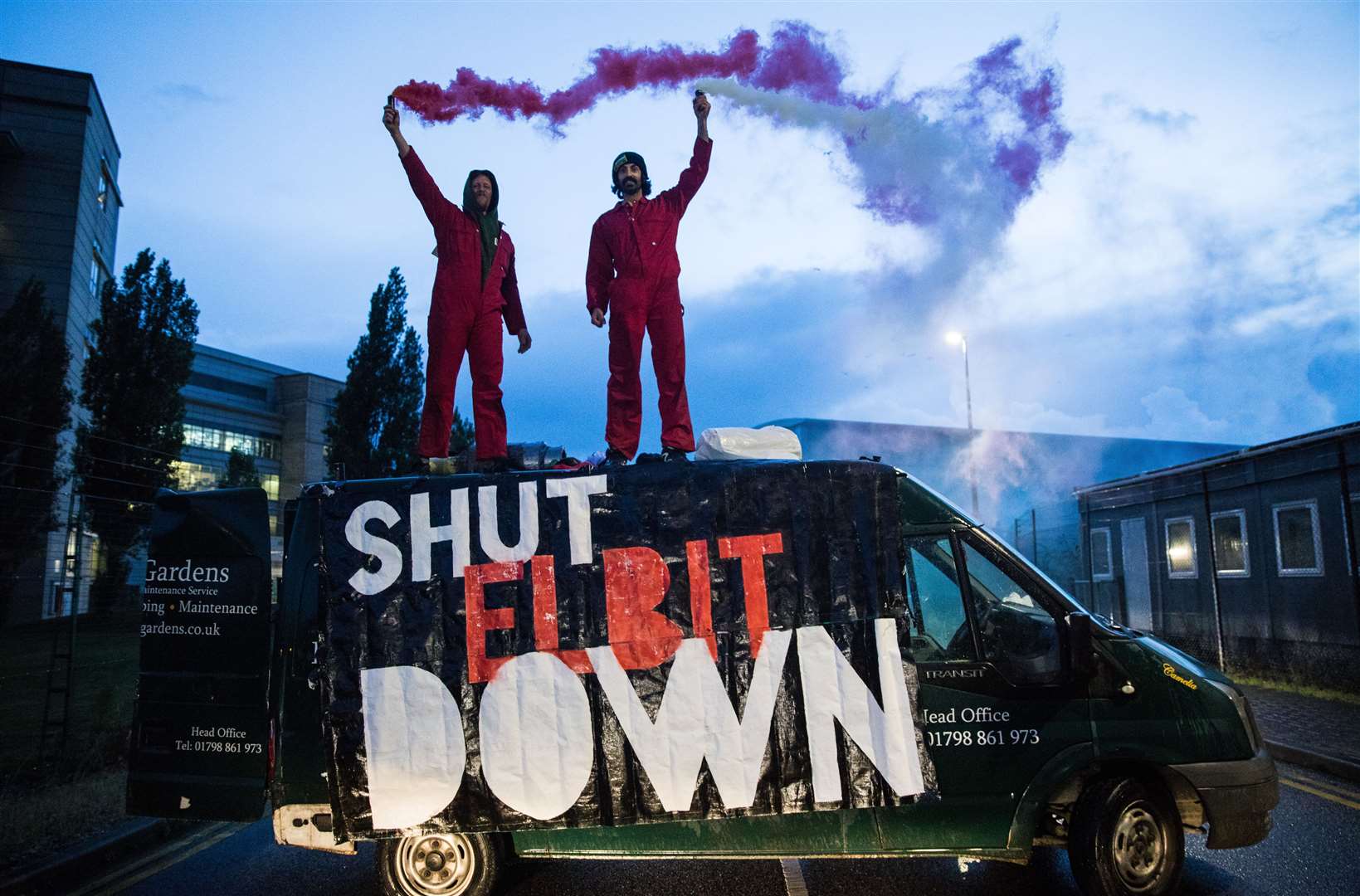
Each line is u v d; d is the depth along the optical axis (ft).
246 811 13.69
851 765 13.25
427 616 13.71
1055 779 13.51
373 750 13.33
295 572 14.24
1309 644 38.52
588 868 16.60
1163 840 13.64
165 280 64.85
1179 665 14.16
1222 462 43.96
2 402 48.03
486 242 17.69
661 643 13.53
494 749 13.33
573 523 13.97
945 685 13.79
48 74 88.28
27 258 85.25
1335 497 37.32
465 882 13.97
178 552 14.46
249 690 13.94
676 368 17.13
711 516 13.94
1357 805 20.45
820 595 13.70
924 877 15.83
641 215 17.25
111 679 28.73
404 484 14.30
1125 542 53.52
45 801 20.33
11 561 26.76
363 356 66.08
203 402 160.56
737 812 13.15
